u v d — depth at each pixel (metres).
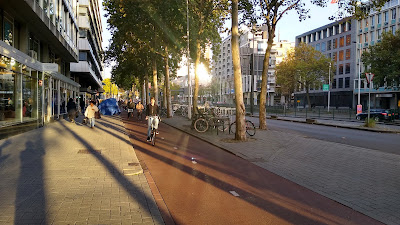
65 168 7.29
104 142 12.02
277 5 15.94
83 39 42.22
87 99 55.00
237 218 4.60
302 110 37.56
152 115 12.06
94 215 4.39
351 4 13.97
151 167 8.02
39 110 17.61
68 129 16.89
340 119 32.44
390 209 4.94
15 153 9.15
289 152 10.01
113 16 25.14
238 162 8.73
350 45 63.75
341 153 9.73
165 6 20.94
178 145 12.07
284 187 6.23
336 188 6.08
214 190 6.01
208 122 16.23
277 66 54.94
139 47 28.02
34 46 19.41
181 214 4.74
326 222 4.46
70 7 26.17
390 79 37.22
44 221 4.12
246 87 55.19
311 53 50.31
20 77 14.16
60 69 27.73
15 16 15.38
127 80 51.81
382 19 56.97
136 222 4.19
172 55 31.41
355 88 61.22
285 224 4.39
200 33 21.25
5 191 5.41
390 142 13.46
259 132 15.97
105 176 6.63
